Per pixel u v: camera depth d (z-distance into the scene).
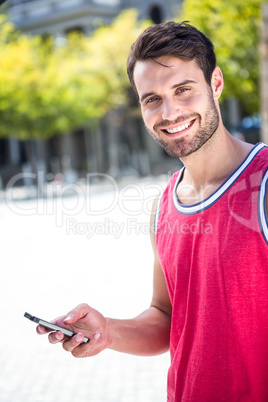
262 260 1.68
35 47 31.38
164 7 36.88
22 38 31.03
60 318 1.88
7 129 29.06
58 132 34.25
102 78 31.00
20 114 28.39
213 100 1.83
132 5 37.91
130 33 30.73
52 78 28.92
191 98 1.77
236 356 1.73
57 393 4.86
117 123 35.91
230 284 1.72
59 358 5.71
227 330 1.73
